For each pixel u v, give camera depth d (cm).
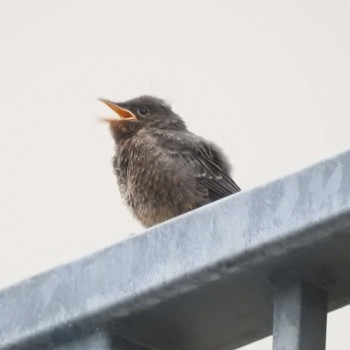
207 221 703
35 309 758
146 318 749
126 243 734
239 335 779
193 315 749
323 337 696
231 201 697
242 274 703
